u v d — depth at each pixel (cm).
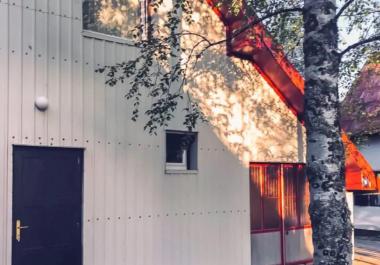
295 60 1091
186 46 878
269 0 839
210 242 902
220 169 928
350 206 1162
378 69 1043
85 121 746
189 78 883
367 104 1212
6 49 671
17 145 676
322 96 589
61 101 721
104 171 764
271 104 1020
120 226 777
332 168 580
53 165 714
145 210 810
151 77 779
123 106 791
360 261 1343
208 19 917
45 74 706
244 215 961
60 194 718
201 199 894
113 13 802
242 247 952
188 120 743
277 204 1042
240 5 782
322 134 585
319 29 597
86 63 752
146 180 815
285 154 1041
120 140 785
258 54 969
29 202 686
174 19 711
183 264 856
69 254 720
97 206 753
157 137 834
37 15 703
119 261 771
